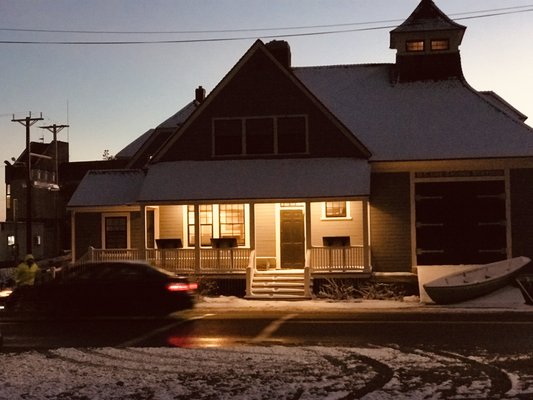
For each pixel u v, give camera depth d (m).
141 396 9.46
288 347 13.82
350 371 11.19
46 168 77.31
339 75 33.16
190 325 18.16
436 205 27.86
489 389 9.76
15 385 10.23
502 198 27.61
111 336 16.20
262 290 26.05
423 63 31.86
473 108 29.80
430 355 12.78
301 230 28.89
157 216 29.86
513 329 16.50
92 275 20.41
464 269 25.28
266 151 28.67
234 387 9.97
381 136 29.12
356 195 26.44
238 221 29.38
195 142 29.17
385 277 26.42
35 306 20.55
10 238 63.12
